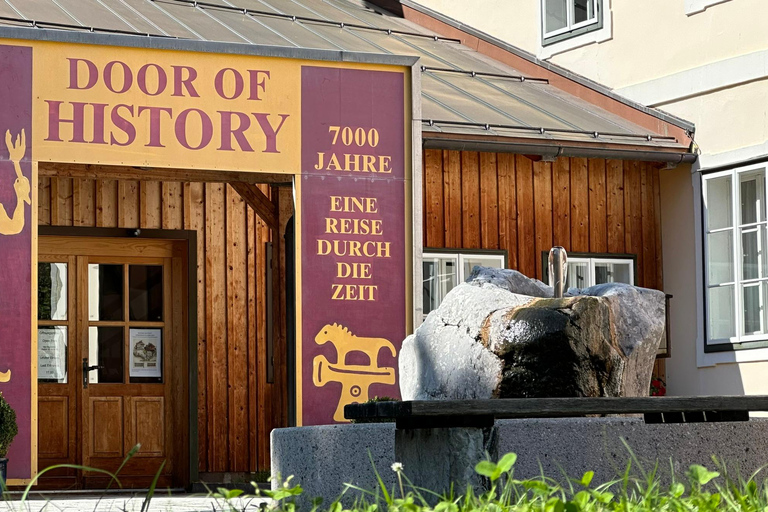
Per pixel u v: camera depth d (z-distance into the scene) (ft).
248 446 41.09
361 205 33.63
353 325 33.12
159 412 41.19
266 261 41.93
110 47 31.94
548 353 18.40
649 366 20.16
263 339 41.65
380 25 54.34
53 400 40.14
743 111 42.16
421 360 20.52
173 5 46.91
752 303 41.37
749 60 42.01
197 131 32.50
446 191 42.14
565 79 49.60
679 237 44.62
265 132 33.09
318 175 33.40
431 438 16.90
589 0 49.70
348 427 18.06
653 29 46.29
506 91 47.39
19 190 30.76
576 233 44.04
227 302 41.34
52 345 40.32
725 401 17.34
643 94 46.52
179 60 32.53
